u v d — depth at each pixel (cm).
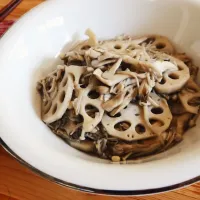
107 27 47
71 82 37
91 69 38
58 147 33
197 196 33
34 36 41
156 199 34
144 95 37
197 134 36
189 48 44
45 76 42
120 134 36
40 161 27
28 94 38
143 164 27
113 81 36
